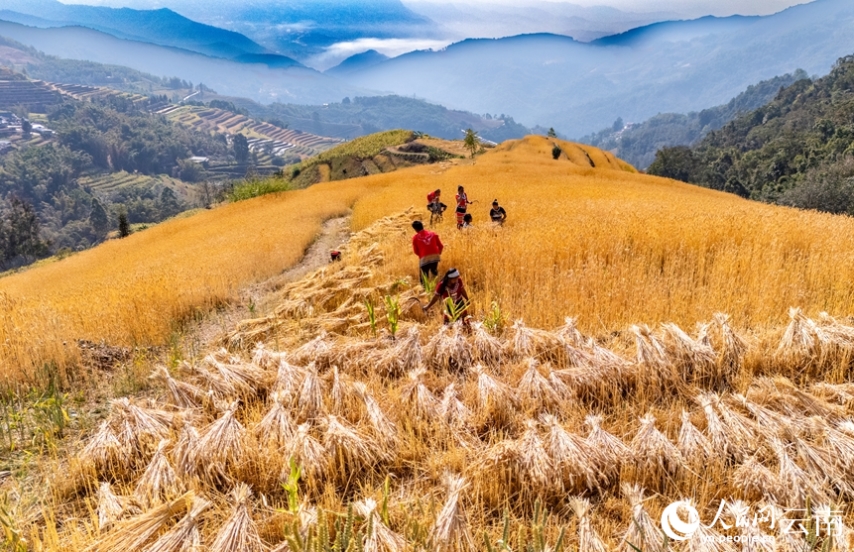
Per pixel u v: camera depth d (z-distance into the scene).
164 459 4.13
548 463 3.79
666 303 6.86
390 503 3.69
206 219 37.09
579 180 36.31
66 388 6.47
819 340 5.27
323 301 9.06
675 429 4.30
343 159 119.19
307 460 3.99
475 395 4.97
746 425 4.16
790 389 4.59
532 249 9.51
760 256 8.46
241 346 7.61
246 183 51.56
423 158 105.62
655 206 17.12
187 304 10.50
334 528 3.32
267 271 15.14
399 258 11.36
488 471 3.83
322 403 4.88
